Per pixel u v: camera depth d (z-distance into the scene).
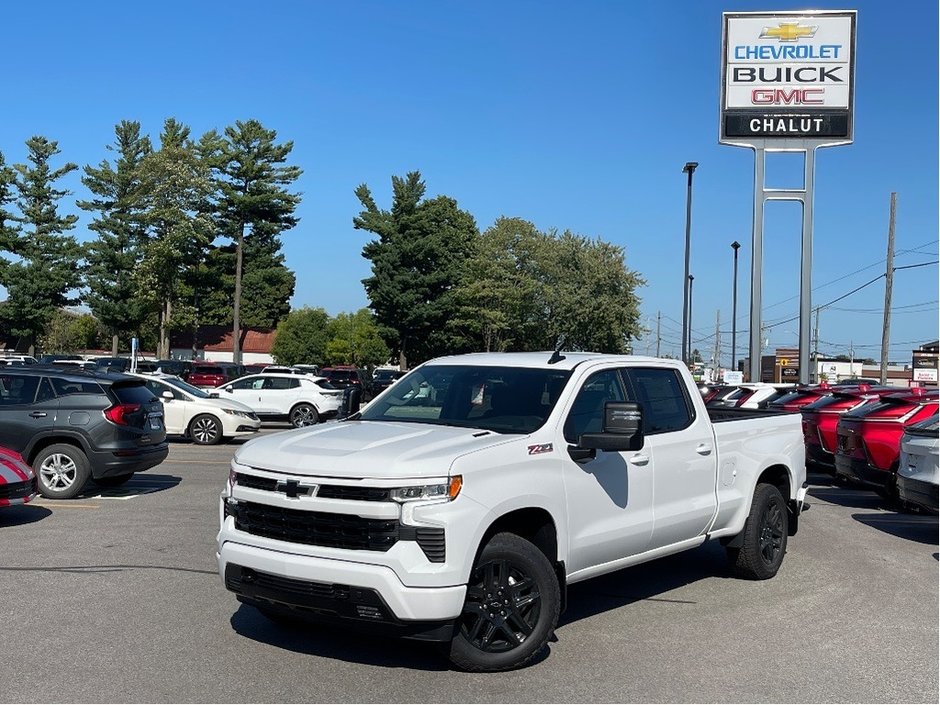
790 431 8.67
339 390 27.69
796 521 8.88
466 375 6.66
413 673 5.34
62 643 5.80
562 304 59.31
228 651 5.68
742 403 21.00
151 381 20.56
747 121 28.66
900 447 10.77
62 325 78.88
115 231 62.53
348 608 4.98
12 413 11.76
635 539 6.43
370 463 5.09
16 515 10.62
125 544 8.94
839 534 10.49
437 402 6.54
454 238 68.94
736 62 28.69
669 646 5.98
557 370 6.41
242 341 79.50
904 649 5.97
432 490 5.00
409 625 4.95
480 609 5.27
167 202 61.16
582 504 5.92
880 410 12.41
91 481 13.13
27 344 65.75
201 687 5.04
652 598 7.32
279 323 76.75
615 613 6.82
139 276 60.59
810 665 5.62
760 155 28.73
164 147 62.19
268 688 5.04
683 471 6.98
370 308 70.94
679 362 7.52
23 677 5.16
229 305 78.19
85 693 4.92
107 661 5.46
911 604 7.17
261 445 5.69
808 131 28.45
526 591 5.45
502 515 5.29
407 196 68.88
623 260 59.59
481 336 68.06
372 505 4.97
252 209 63.44
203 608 6.65
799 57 28.44
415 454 5.18
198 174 61.50
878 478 12.25
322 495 5.11
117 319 63.16
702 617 6.73
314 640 5.94
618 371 6.76
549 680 5.27
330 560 5.00
